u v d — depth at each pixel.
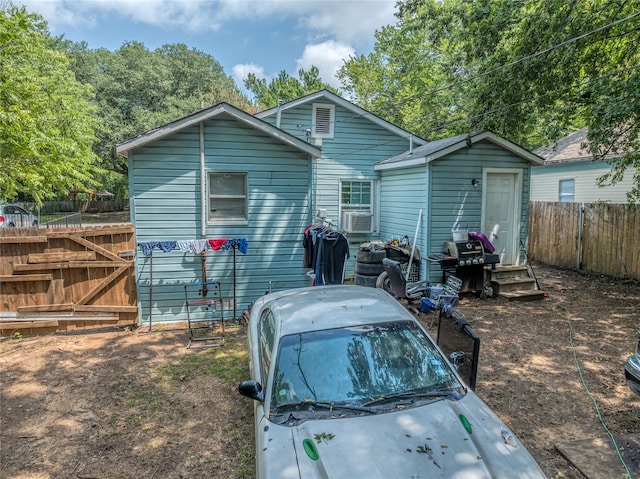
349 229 11.30
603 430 4.04
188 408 4.77
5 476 3.66
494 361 5.78
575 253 12.06
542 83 9.23
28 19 11.73
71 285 7.61
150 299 7.64
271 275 8.59
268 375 3.09
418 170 9.53
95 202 38.03
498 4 9.61
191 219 8.15
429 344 3.42
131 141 7.59
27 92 11.88
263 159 8.38
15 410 4.81
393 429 2.63
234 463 3.73
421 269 9.38
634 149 9.53
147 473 3.64
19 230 7.65
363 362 3.16
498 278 9.38
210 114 7.88
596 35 8.32
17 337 7.39
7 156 12.72
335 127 11.67
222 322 7.46
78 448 4.05
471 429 2.66
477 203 9.45
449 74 12.19
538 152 17.25
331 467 2.33
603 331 6.88
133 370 5.88
